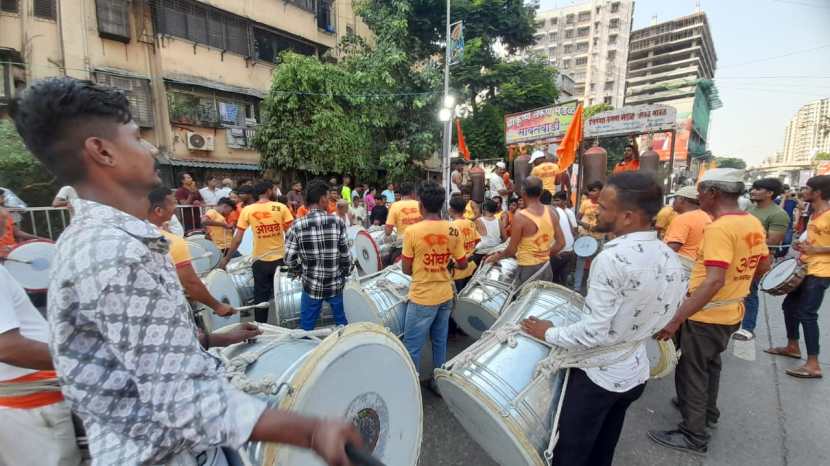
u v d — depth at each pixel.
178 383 0.85
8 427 1.35
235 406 0.87
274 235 4.39
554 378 2.05
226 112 13.98
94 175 0.95
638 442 2.83
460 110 21.28
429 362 3.64
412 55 17.12
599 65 67.50
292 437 0.87
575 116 8.66
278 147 12.84
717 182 2.55
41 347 1.34
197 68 13.16
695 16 76.75
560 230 4.25
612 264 1.69
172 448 0.93
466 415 2.12
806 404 3.29
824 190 3.65
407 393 1.95
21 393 1.37
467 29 18.64
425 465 2.61
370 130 15.13
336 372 1.53
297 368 1.53
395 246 6.03
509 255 4.08
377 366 1.74
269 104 12.97
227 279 3.97
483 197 9.97
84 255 0.85
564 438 1.92
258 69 15.00
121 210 0.98
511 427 1.82
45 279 3.22
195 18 13.05
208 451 1.14
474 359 2.12
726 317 2.59
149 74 12.23
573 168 10.51
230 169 14.06
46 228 5.25
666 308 1.76
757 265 2.83
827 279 3.59
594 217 6.36
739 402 3.33
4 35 10.11
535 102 20.77
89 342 0.90
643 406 3.29
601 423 1.89
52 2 10.43
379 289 3.62
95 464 0.90
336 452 0.83
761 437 2.88
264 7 14.93
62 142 0.91
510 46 20.94
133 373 0.83
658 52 82.19
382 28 15.59
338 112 13.30
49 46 10.46
